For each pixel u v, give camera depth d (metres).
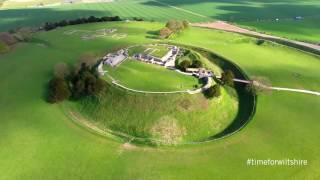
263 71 126.06
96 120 100.50
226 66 132.12
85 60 130.50
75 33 167.38
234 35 166.62
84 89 108.31
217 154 84.69
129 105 100.75
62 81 110.12
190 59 129.12
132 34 163.38
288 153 84.75
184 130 96.06
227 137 91.00
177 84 107.81
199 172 78.75
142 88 105.31
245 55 140.38
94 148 87.25
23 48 149.38
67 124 97.44
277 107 104.12
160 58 124.06
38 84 116.69
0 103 106.50
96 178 77.38
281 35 179.88
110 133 95.00
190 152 85.44
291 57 140.50
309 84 117.81
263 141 89.31
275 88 114.44
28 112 102.44
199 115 98.81
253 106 105.19
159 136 94.44
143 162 82.00
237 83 118.56
